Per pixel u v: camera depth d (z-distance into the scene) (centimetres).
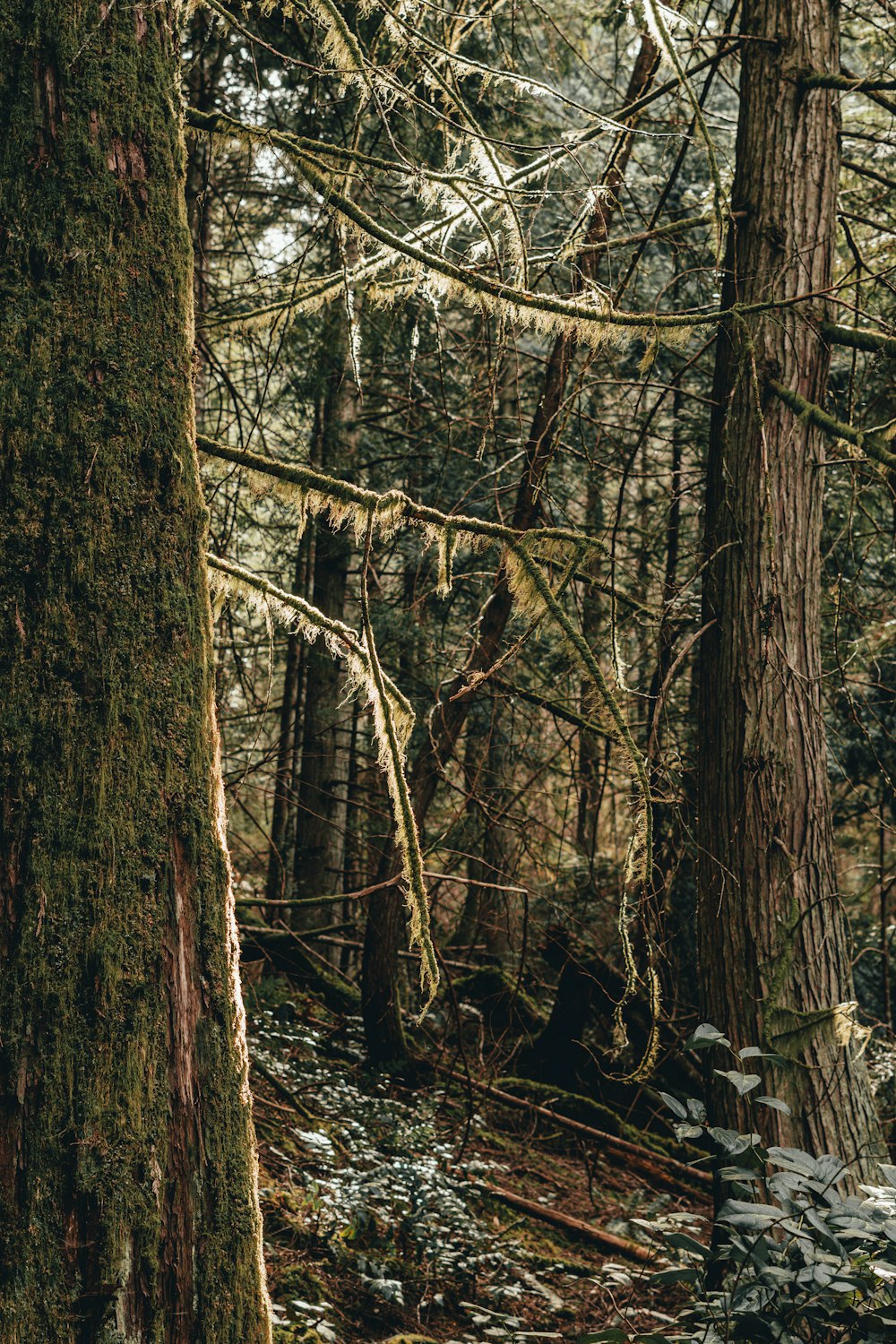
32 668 165
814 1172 283
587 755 716
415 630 886
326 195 286
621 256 734
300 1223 501
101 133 177
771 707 405
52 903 162
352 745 1026
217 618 284
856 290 498
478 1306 507
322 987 862
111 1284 158
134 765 170
